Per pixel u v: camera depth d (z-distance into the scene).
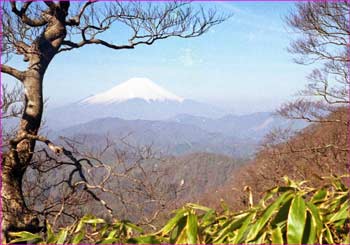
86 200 6.43
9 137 6.43
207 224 1.22
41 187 6.74
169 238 1.15
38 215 6.38
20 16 6.36
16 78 6.41
